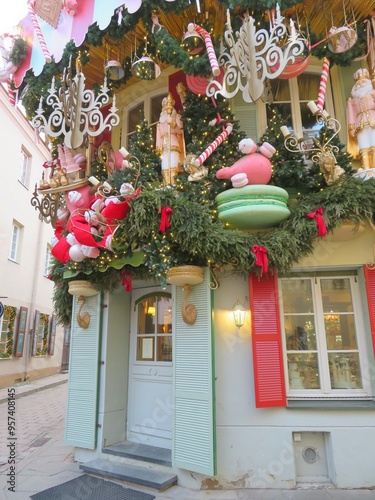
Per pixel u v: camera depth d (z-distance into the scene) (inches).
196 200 174.7
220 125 190.4
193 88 188.7
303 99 219.5
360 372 180.9
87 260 193.5
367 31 183.0
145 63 182.2
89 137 207.8
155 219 157.8
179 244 168.2
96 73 221.3
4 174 452.4
